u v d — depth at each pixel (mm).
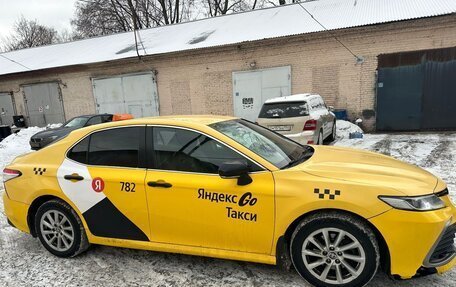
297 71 14141
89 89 18734
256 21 17391
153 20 35281
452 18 11383
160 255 3480
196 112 16500
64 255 3521
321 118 9000
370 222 2469
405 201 2426
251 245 2816
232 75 15422
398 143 9711
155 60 16875
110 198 3215
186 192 2922
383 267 2619
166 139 3143
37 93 20250
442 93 11984
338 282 2631
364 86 13070
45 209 3541
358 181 2580
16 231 4410
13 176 3688
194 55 15992
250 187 2742
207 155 2982
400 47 12289
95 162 3363
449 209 2582
